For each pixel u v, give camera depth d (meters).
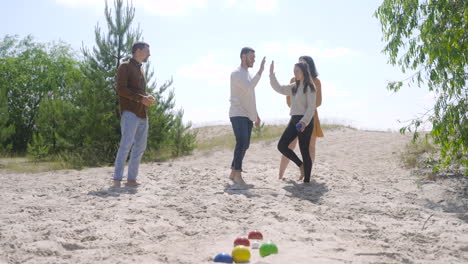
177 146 14.23
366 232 4.46
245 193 6.25
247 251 3.26
